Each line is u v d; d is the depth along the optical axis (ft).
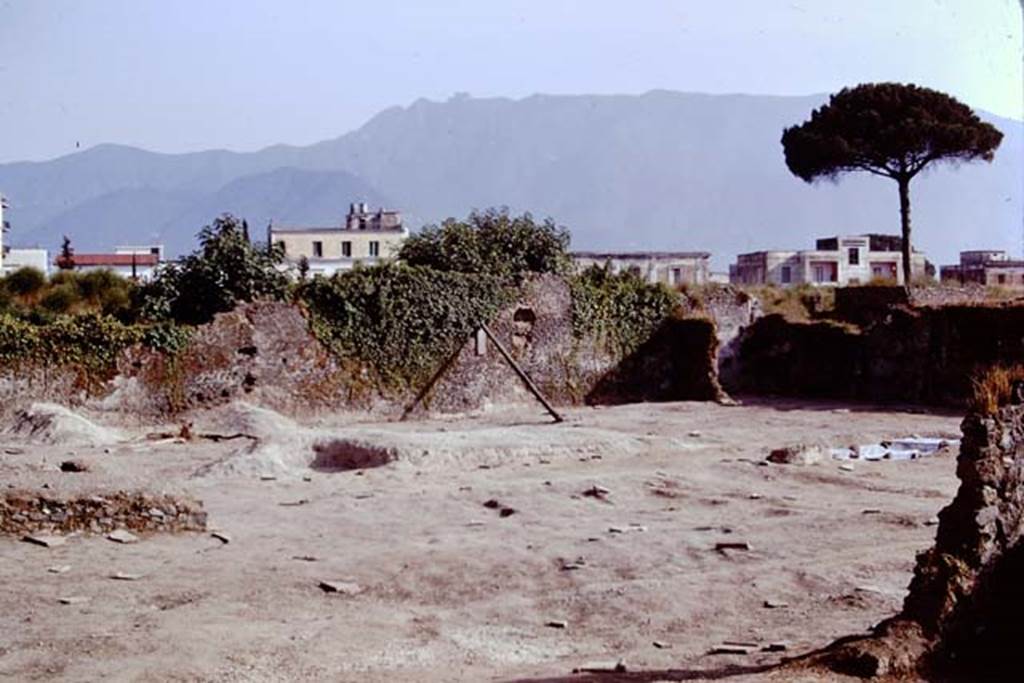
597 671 32.50
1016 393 33.09
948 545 32.14
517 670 33.24
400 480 70.54
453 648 36.35
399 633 38.17
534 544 51.42
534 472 73.36
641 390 126.00
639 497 63.93
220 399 101.04
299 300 107.65
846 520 55.98
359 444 77.41
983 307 114.62
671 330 127.65
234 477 71.15
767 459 77.46
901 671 29.63
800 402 122.21
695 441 87.97
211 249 106.83
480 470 74.54
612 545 51.03
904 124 178.09
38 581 44.65
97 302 118.32
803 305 148.46
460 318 114.93
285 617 40.24
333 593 43.57
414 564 47.62
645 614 40.06
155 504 53.78
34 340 94.32
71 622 39.06
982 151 183.11
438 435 81.30
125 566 47.37
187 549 50.85
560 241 129.49
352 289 109.40
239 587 44.27
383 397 109.91
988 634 31.53
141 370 97.86
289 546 51.67
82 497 52.70
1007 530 32.35
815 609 40.24
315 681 32.17
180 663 34.06
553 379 121.08
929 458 79.30
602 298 124.57
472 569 46.88
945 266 288.92
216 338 101.65
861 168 189.78
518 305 119.55
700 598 41.91
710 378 123.54
